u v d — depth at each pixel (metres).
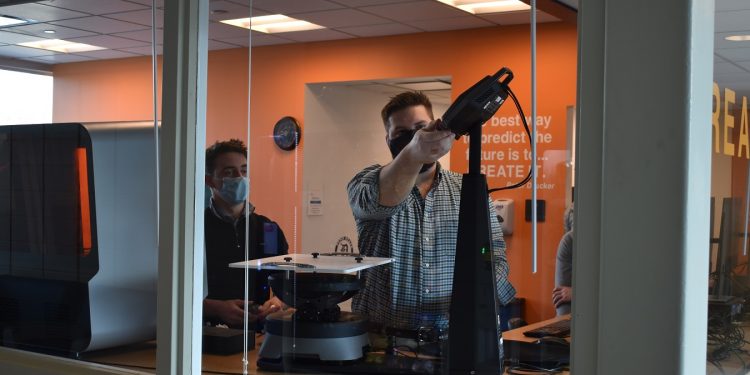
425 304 2.53
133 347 2.43
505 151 5.25
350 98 7.09
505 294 2.55
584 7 1.50
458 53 6.77
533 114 2.02
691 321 1.40
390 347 2.46
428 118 3.11
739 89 1.89
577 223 1.51
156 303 2.36
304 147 5.80
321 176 5.45
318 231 4.91
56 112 2.66
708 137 1.47
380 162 5.37
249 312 2.44
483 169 5.28
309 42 6.93
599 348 1.45
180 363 2.14
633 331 1.41
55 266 2.60
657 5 1.38
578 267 1.51
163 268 2.16
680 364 1.37
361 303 2.54
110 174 2.47
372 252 2.64
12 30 2.74
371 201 2.67
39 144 2.65
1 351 2.75
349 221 4.93
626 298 1.42
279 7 5.40
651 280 1.40
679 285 1.37
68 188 2.57
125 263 2.43
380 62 7.06
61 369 2.55
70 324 2.57
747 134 2.00
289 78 6.39
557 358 2.40
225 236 2.43
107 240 2.46
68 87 2.63
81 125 2.54
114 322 2.45
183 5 2.15
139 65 2.49
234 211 2.46
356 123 6.98
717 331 1.79
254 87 3.66
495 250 2.53
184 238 2.14
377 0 5.66
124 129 2.46
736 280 1.95
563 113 5.68
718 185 1.78
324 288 2.46
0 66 2.79
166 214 2.15
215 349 2.42
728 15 1.74
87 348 2.54
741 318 1.97
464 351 2.27
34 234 2.65
